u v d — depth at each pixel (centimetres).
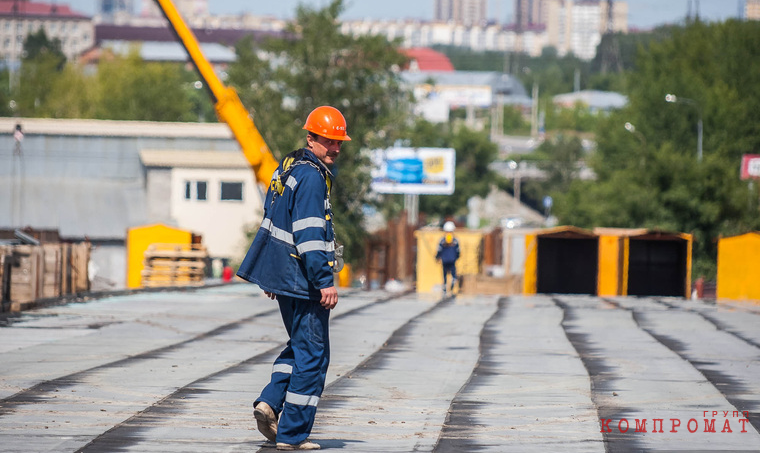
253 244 1823
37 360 3058
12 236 8994
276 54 13612
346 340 3850
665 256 9081
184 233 8388
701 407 2434
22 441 1912
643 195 15025
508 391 2648
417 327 4400
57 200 14375
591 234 8969
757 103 19962
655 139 19312
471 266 9875
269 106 13238
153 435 1986
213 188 14512
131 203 14550
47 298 5428
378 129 13388
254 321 4422
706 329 4506
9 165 14862
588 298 7231
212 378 2750
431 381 2812
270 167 6919
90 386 2575
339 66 13600
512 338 3997
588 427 2161
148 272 7856
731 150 19088
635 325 4675
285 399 1869
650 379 2895
